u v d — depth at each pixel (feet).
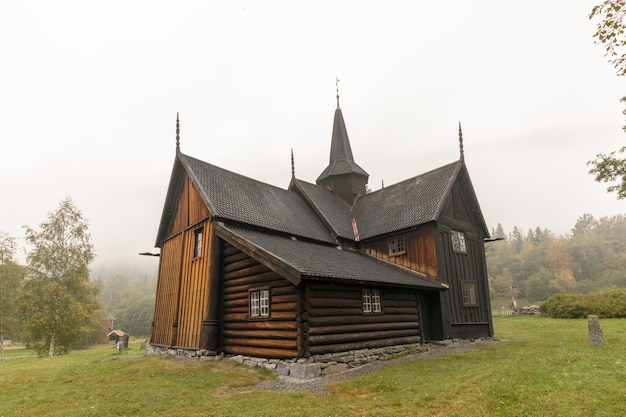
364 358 39.88
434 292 53.67
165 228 60.34
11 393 30.19
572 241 371.35
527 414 21.68
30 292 94.07
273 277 39.01
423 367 35.58
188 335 47.83
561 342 48.19
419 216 57.67
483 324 59.93
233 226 47.03
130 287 506.89
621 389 24.32
